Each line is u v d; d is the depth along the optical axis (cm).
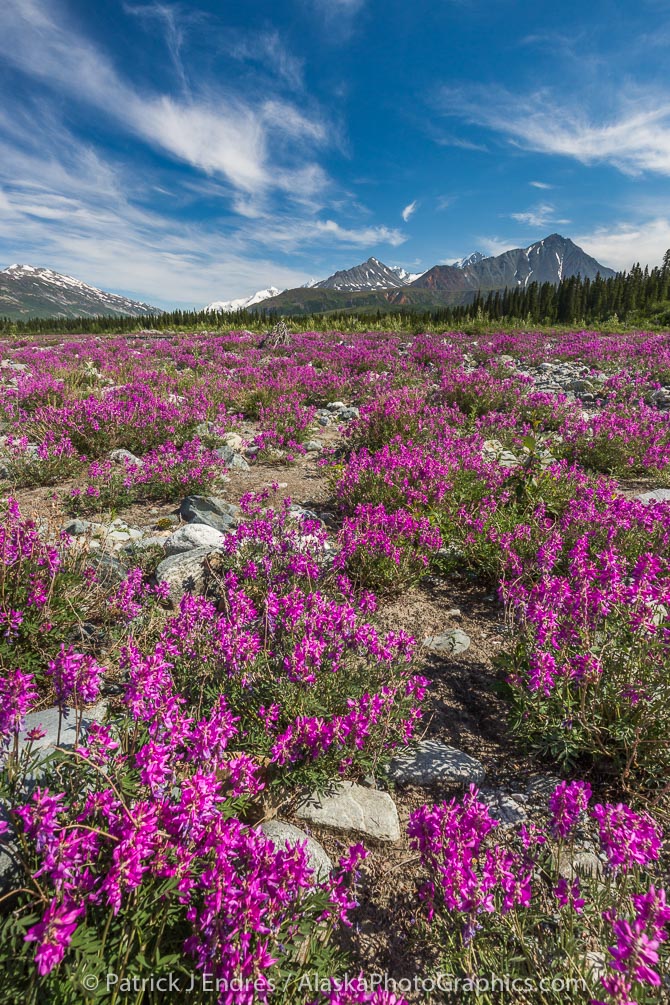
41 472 771
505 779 309
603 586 353
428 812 231
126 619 396
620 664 322
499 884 229
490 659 414
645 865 246
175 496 741
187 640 341
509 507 650
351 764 302
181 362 2192
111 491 704
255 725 306
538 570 476
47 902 176
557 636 341
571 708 319
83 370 1634
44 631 355
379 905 242
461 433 963
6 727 212
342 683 340
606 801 290
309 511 690
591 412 1188
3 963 167
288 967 188
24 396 1202
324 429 1166
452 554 563
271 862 186
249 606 357
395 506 650
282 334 2720
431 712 361
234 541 486
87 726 293
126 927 179
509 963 208
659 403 1258
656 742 291
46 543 422
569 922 210
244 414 1320
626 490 779
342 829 274
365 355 1953
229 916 169
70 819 205
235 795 231
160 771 196
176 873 178
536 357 2066
